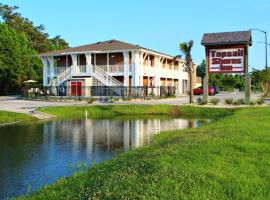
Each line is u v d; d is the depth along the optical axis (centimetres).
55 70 5891
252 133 1238
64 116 3297
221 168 763
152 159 852
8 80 6925
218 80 10738
